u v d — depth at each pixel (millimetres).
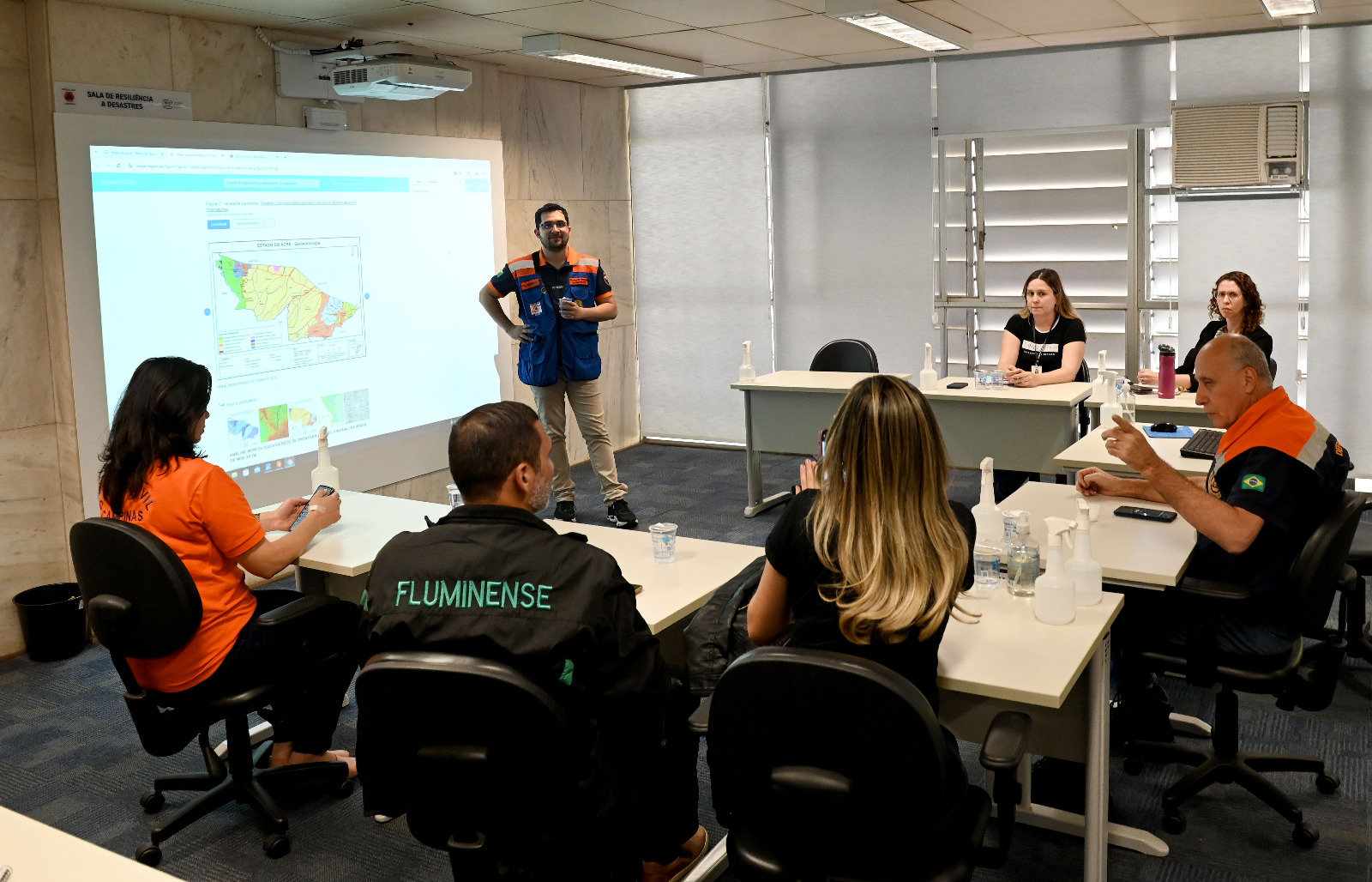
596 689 1746
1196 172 5785
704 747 3332
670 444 7812
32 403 4152
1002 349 5324
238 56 4711
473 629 1664
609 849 1880
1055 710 2389
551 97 6723
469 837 1746
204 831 2873
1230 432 2766
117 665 2521
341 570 2762
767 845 1790
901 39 5406
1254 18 5246
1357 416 5695
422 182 5633
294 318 5008
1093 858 2363
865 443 1785
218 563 2609
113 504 2576
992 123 6406
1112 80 6051
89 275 4164
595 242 7258
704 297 7465
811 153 6949
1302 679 2596
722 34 5441
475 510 1793
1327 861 2590
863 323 6996
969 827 1826
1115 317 6359
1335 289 5664
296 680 2701
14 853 1354
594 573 1729
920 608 1736
